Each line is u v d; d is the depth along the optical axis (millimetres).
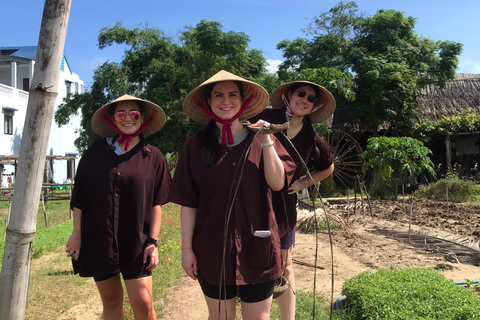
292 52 25078
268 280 2389
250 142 2277
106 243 3025
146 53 25734
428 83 24734
